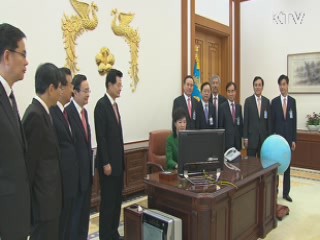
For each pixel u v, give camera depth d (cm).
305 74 561
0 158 133
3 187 133
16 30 142
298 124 573
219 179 236
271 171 290
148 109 447
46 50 322
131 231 228
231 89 397
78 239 243
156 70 455
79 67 353
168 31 471
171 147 273
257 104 391
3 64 140
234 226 242
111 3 384
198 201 205
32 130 161
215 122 407
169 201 228
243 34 631
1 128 133
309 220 325
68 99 217
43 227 172
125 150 374
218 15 579
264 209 280
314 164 526
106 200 258
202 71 566
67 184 211
